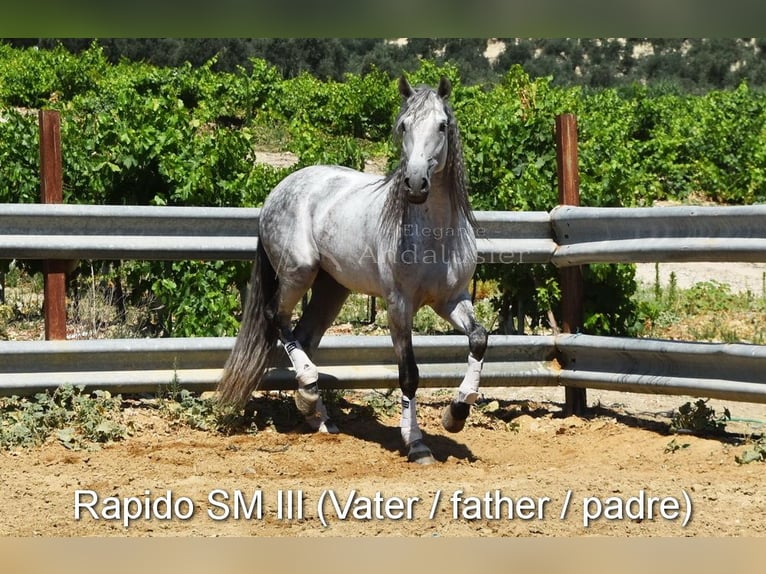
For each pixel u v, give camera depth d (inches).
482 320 450.6
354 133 1300.4
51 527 197.8
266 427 295.1
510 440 285.4
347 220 269.9
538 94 788.0
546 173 446.3
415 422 261.7
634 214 286.0
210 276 388.5
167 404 296.2
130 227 294.7
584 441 283.7
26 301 478.9
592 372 302.8
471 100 861.8
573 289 314.2
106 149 429.1
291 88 1445.6
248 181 444.8
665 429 293.0
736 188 898.7
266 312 290.4
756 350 263.1
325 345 298.8
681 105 1346.0
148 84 1248.8
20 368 283.7
